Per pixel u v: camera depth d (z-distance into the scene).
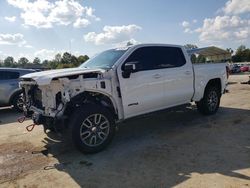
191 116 7.33
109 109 5.22
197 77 6.74
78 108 4.69
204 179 3.68
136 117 5.57
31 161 4.61
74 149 5.11
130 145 5.20
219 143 5.10
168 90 6.03
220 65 7.54
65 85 4.59
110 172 4.05
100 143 4.87
